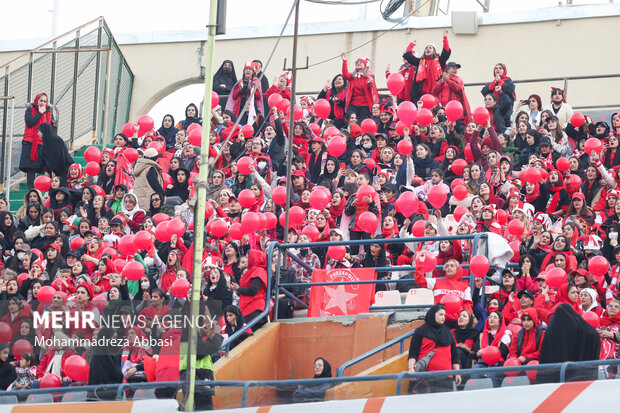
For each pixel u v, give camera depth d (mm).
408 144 60250
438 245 50125
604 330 41312
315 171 65188
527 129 64312
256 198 59219
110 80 83875
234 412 40000
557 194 56375
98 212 60969
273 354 46750
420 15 88500
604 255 51312
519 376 37281
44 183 64688
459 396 37281
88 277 50781
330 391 39344
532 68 83875
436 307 40312
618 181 58844
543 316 41906
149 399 40938
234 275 51531
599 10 82812
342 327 46562
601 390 35719
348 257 49375
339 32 88312
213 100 68938
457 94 70500
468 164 61250
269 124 71688
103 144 74500
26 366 46719
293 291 49438
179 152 68000
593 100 82312
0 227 59719
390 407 37969
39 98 66812
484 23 85062
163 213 60250
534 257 46469
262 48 89938
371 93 71250
